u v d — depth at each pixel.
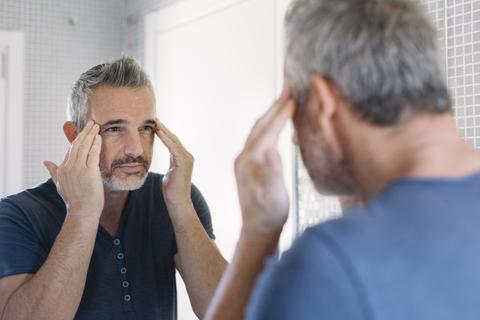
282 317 0.38
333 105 0.47
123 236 1.08
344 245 0.38
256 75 1.85
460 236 0.38
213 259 1.09
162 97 2.51
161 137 1.10
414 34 0.45
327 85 0.47
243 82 1.93
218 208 2.06
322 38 0.47
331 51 0.46
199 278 1.06
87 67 2.88
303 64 0.49
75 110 1.07
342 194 0.52
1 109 2.62
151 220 1.14
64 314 0.89
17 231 0.96
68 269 0.90
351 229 0.39
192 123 2.26
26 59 2.68
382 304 0.36
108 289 1.03
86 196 0.96
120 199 1.10
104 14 2.94
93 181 0.96
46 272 0.90
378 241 0.38
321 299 0.37
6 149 2.61
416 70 0.44
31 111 2.70
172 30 2.44
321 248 0.38
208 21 2.15
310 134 0.50
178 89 2.38
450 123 0.46
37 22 2.72
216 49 2.09
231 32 2.00
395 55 0.44
